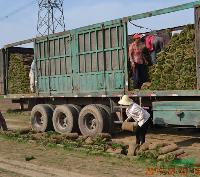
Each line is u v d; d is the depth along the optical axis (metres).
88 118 12.81
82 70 13.14
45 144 11.43
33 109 14.83
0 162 9.42
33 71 15.24
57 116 13.73
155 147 9.34
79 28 13.16
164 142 10.35
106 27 12.24
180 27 13.45
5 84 16.78
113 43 12.09
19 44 15.72
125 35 11.70
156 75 10.98
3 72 16.80
